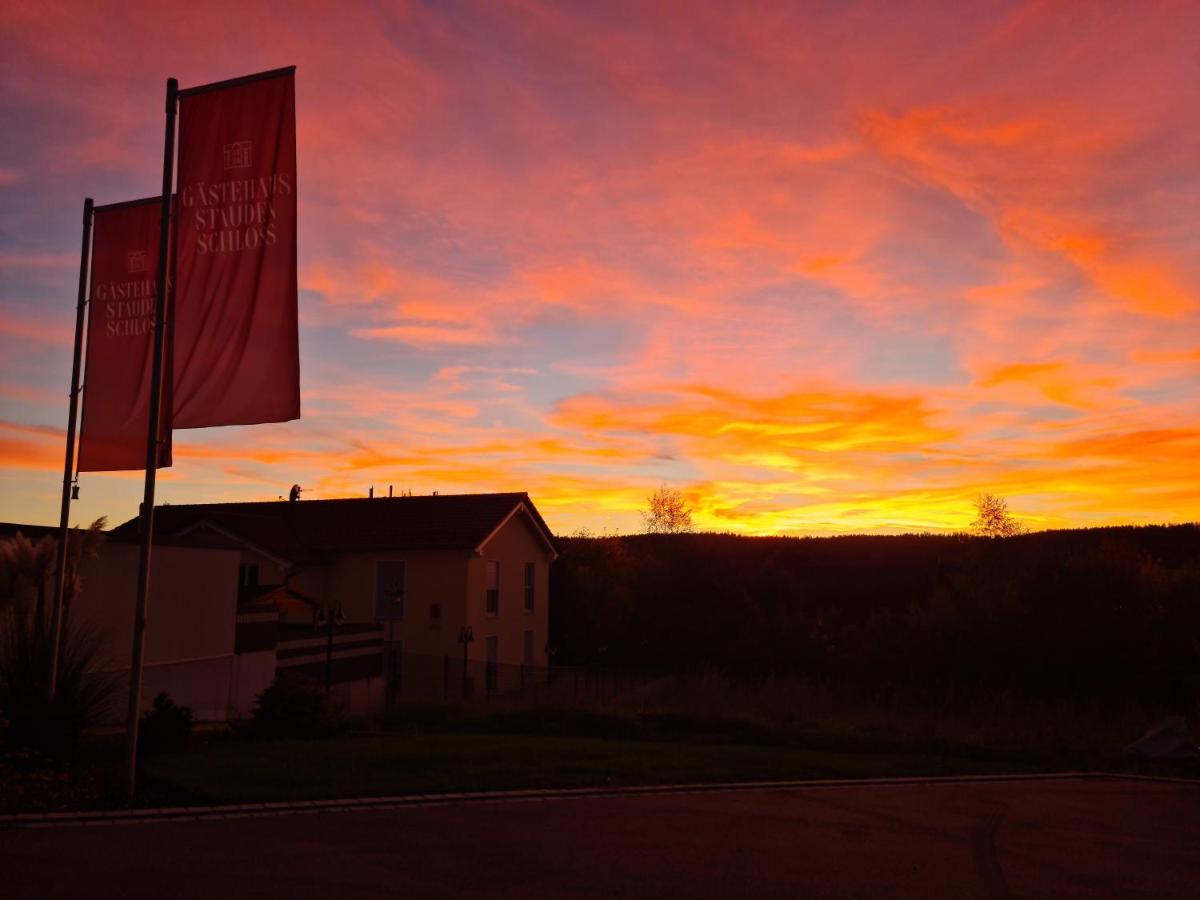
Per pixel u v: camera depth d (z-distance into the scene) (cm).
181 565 1612
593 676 2592
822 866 725
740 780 1101
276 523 3009
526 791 948
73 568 1121
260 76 955
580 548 3838
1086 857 797
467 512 3072
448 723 1722
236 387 937
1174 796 1135
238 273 947
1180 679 2244
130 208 1141
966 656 2438
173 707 1130
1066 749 1509
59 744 950
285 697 1378
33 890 571
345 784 921
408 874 646
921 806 998
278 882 613
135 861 643
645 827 827
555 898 610
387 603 2888
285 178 946
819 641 2897
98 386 1116
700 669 2894
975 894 670
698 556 3450
